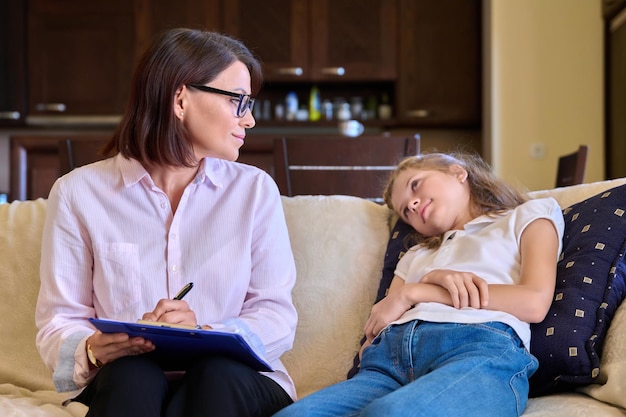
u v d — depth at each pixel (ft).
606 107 17.12
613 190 5.65
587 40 17.24
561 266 5.45
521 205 5.75
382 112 19.25
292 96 19.43
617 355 4.82
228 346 4.37
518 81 17.35
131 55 18.97
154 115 5.18
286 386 5.10
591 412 4.43
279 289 5.34
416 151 8.96
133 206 5.24
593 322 5.07
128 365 4.35
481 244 5.62
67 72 19.06
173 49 5.18
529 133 17.34
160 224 5.25
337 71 18.84
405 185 6.02
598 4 17.21
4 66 18.99
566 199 6.13
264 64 18.94
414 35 18.78
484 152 18.39
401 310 5.42
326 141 9.01
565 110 17.30
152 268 5.18
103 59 19.06
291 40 18.92
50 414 4.78
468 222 5.84
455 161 6.08
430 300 5.35
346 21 18.85
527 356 4.94
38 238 6.43
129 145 5.25
